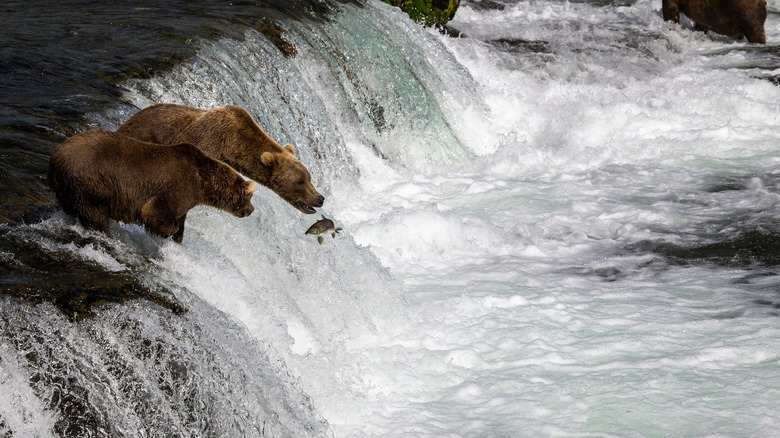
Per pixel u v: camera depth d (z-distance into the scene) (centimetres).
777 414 1625
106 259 1522
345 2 3825
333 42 3412
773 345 1892
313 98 3102
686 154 3475
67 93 2336
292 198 2062
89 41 2852
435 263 2502
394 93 3506
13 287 1368
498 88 4300
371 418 1669
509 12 5769
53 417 1262
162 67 2644
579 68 4644
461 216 2812
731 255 2478
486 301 2192
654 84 4450
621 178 3234
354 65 3444
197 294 1608
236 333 1532
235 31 3069
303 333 1842
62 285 1409
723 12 5228
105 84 2467
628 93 4288
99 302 1400
